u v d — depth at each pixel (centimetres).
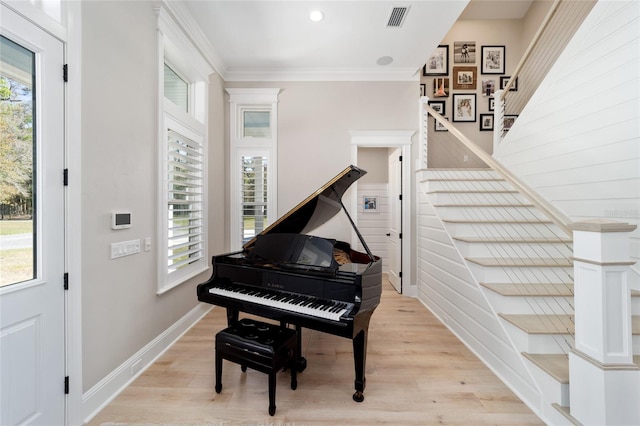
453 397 169
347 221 340
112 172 169
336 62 346
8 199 119
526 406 163
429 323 282
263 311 167
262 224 370
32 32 124
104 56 163
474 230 263
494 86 454
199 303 288
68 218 140
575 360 135
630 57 196
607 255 123
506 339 187
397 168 390
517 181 190
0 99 116
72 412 140
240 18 261
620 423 122
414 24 272
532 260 229
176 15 239
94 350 155
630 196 198
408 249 371
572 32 343
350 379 185
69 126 140
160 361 205
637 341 158
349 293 159
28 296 123
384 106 367
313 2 241
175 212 251
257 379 183
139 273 194
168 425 145
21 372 120
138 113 194
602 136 219
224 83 362
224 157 361
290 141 365
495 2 428
